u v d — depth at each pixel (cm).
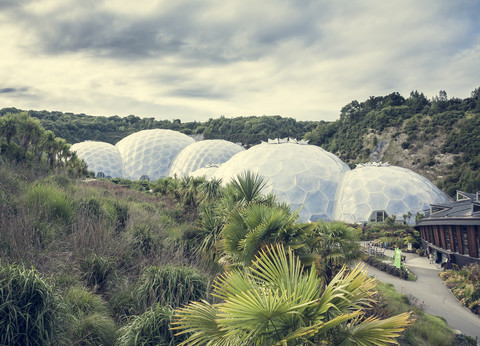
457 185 6519
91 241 1016
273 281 423
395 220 4591
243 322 354
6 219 931
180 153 8981
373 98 10606
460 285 2244
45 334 550
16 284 559
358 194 4800
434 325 1486
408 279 2516
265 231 712
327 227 1187
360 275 420
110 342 678
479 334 1598
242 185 1080
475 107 8156
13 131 2145
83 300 743
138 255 1071
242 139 12656
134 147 8994
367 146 8825
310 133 11069
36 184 1370
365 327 390
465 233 2698
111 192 2258
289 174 4888
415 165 7612
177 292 816
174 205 2147
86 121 14238
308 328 346
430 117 8525
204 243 1166
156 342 650
